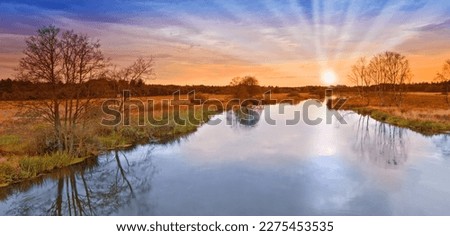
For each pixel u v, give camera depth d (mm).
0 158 15859
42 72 17188
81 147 18641
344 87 66688
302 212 10836
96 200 12531
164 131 27359
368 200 11844
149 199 12344
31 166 15078
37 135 18438
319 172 15672
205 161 18250
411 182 13828
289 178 14766
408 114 34531
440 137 24688
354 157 18797
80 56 17984
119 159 18953
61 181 14805
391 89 48250
